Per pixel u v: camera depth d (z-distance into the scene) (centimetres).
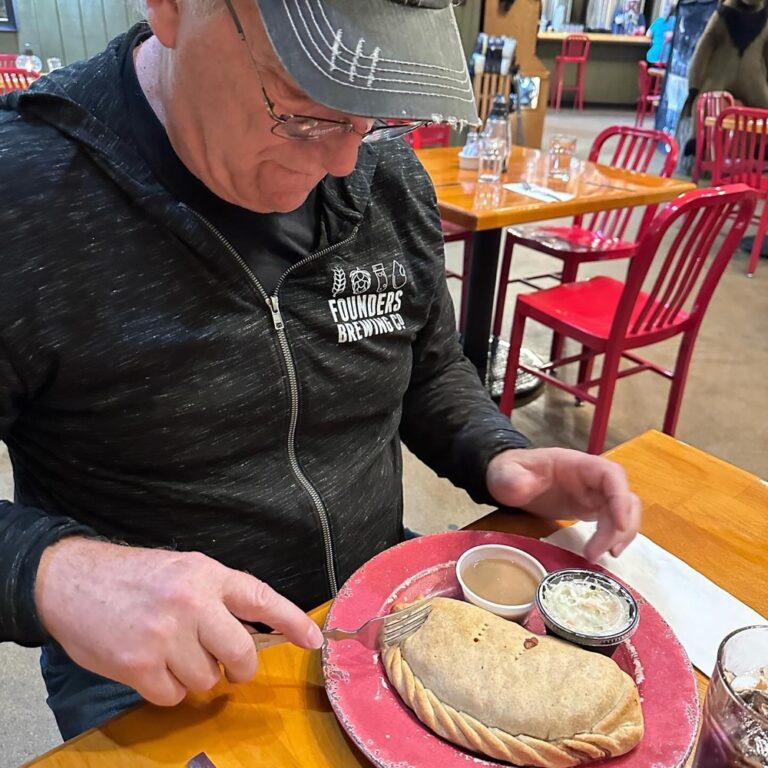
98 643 57
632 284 205
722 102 467
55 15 487
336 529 87
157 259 73
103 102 73
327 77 51
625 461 98
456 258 435
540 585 69
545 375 244
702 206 196
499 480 88
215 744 58
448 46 56
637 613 66
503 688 57
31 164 70
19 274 69
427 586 74
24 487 87
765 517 88
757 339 340
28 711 150
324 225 83
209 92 63
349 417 88
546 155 313
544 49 1001
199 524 81
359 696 60
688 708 60
